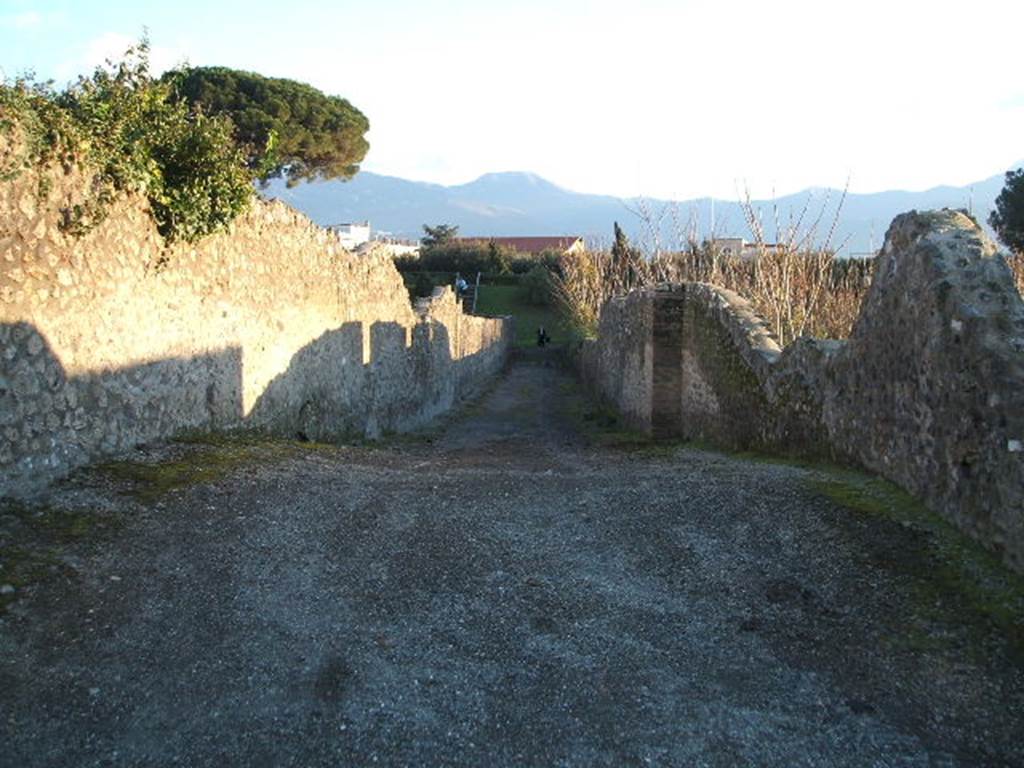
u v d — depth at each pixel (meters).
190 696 3.67
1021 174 33.03
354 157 33.44
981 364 4.85
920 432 5.63
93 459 6.37
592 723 3.59
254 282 9.30
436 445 13.74
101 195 6.35
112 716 3.50
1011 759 3.32
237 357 8.92
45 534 5.02
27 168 5.53
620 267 33.44
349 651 4.12
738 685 3.88
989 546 4.70
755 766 3.30
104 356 6.51
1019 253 15.34
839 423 7.11
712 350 10.71
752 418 9.23
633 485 6.97
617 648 4.23
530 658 4.12
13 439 5.43
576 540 5.73
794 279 13.18
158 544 5.14
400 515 6.19
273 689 3.76
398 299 16.08
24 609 4.16
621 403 16.39
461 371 25.27
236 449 7.87
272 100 29.89
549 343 45.16
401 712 3.64
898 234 6.18
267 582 4.81
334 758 3.32
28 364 5.58
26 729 3.37
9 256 5.38
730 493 6.39
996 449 4.67
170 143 7.27
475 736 3.49
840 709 3.67
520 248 82.50
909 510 5.51
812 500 6.01
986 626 4.14
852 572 4.86
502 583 4.99
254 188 8.48
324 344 11.66
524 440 14.60
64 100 6.34
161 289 7.37
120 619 4.23
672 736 3.50
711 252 18.42
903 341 5.91
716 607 4.65
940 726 3.53
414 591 4.84
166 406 7.52
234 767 3.25
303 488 6.69
